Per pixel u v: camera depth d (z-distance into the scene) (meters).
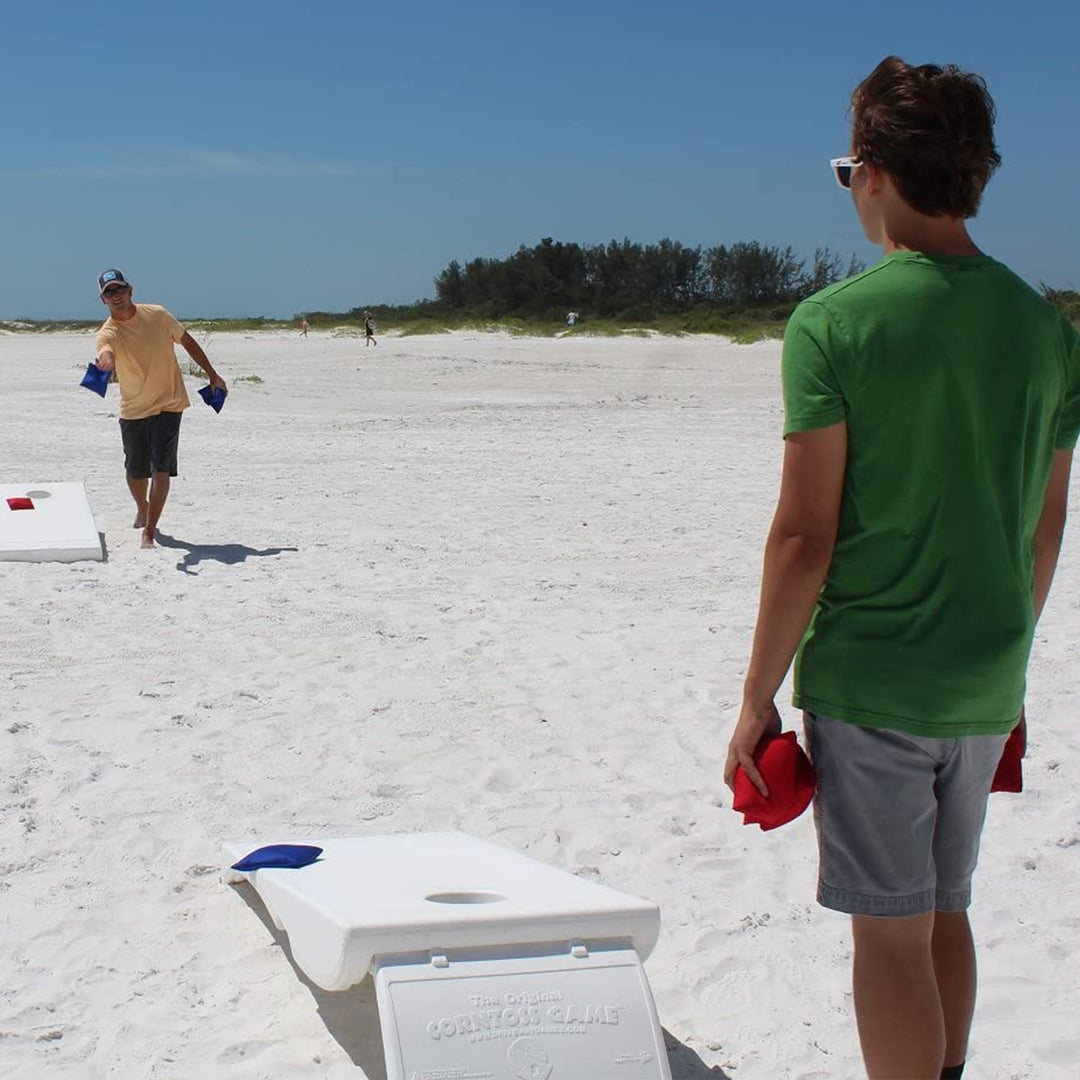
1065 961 3.76
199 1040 3.26
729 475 13.79
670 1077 2.77
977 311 2.49
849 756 2.55
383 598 8.06
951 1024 2.88
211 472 13.80
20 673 6.36
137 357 9.42
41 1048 3.22
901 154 2.53
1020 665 2.57
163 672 6.43
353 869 3.45
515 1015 2.77
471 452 15.84
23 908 3.96
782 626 2.53
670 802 4.91
